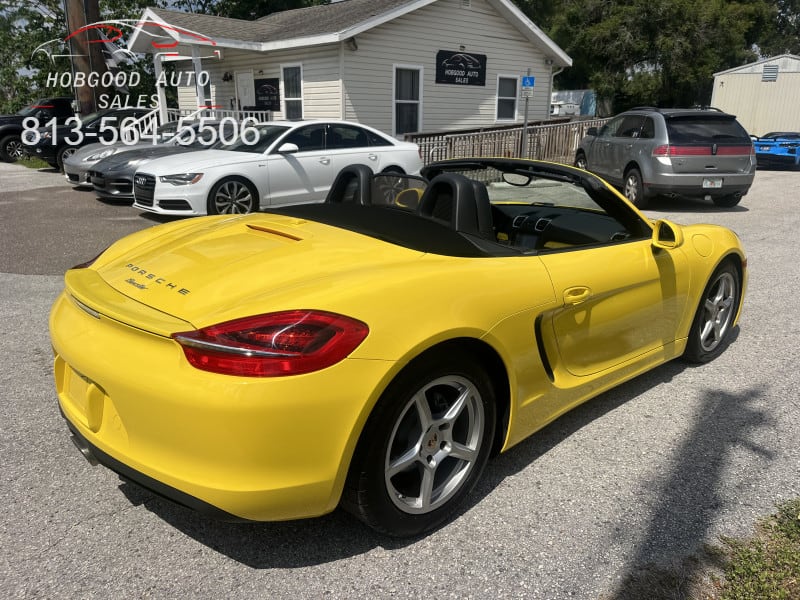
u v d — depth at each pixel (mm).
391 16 14148
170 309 2127
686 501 2625
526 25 17312
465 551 2318
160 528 2439
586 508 2580
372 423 2076
